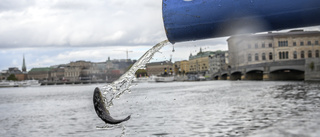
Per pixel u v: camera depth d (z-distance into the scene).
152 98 25.53
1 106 26.95
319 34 88.75
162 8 2.11
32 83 154.00
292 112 12.77
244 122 10.63
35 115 17.52
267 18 1.85
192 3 2.04
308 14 1.77
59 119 14.72
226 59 150.12
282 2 1.78
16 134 10.91
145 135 8.98
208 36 2.09
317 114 11.84
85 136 9.43
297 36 90.38
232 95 25.48
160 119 12.27
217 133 8.91
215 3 1.95
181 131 9.45
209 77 133.62
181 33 2.08
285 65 62.97
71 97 36.62
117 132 9.60
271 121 10.58
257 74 90.38
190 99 23.09
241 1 1.87
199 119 11.87
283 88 32.78
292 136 8.01
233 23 1.94
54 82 171.25
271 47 93.69
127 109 17.00
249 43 96.56
